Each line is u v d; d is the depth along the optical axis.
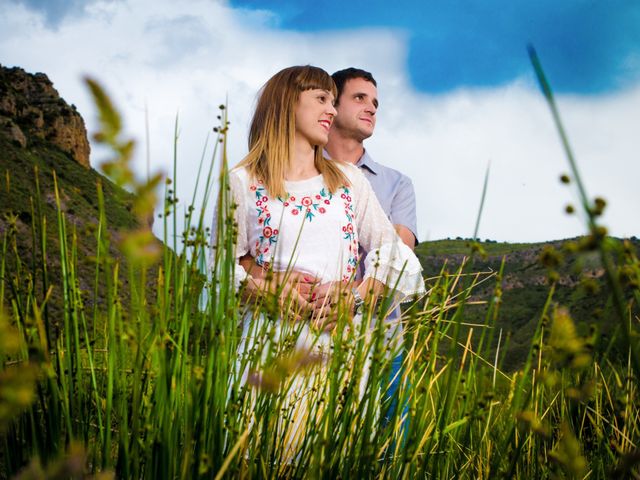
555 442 1.62
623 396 1.42
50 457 1.34
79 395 1.45
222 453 1.43
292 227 2.67
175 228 1.40
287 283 2.30
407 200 4.23
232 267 1.59
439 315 1.71
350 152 4.30
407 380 1.76
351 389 1.56
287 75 2.87
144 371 1.49
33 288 1.43
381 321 1.53
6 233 1.41
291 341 1.73
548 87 0.68
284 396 1.55
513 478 1.69
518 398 1.24
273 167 2.73
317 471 1.41
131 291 1.32
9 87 77.75
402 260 2.58
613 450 1.64
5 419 0.55
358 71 4.29
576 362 0.84
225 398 1.47
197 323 1.46
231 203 1.60
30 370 0.57
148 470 1.34
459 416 1.65
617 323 0.87
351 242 2.81
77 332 1.46
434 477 1.62
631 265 0.87
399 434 1.73
